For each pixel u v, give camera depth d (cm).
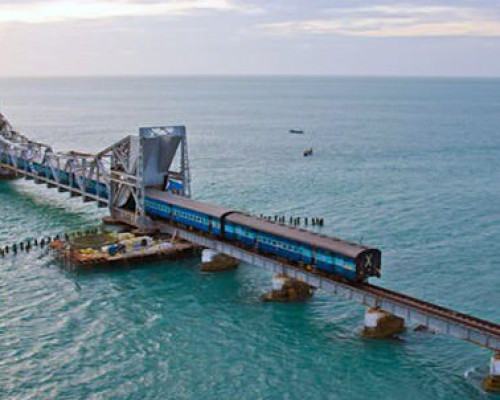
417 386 5078
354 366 5388
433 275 7700
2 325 6162
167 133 8756
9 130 13825
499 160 17150
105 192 9956
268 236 6950
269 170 15175
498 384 4997
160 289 7125
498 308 6700
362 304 6122
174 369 5347
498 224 10119
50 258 8150
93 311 6519
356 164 16300
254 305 6681
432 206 11369
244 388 5062
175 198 8556
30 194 12156
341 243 6375
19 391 5006
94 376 5234
